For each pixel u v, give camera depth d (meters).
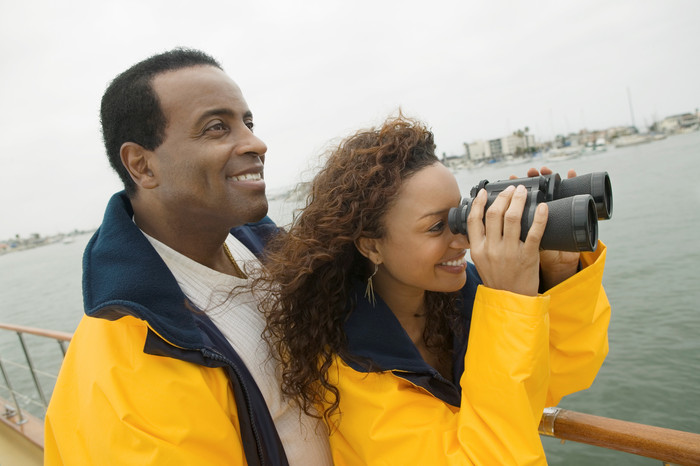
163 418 0.97
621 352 8.56
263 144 1.18
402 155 1.14
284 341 1.23
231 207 1.16
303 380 1.20
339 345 1.18
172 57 1.17
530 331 1.01
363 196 1.16
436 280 1.19
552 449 5.72
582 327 1.27
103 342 1.08
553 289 1.22
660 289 11.48
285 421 1.25
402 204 1.12
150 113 1.11
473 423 1.05
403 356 1.21
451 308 1.42
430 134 1.23
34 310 27.69
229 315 1.21
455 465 1.01
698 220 18.05
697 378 7.26
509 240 1.02
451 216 1.11
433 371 1.19
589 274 1.20
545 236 1.00
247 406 1.12
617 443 1.17
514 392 1.00
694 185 27.69
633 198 27.42
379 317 1.22
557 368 1.30
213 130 1.13
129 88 1.13
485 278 1.08
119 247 1.05
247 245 1.54
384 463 1.11
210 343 1.10
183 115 1.10
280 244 1.42
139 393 0.99
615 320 10.15
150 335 0.98
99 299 0.99
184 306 1.07
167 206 1.18
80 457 1.03
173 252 1.21
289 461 1.24
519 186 1.04
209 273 1.24
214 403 1.04
